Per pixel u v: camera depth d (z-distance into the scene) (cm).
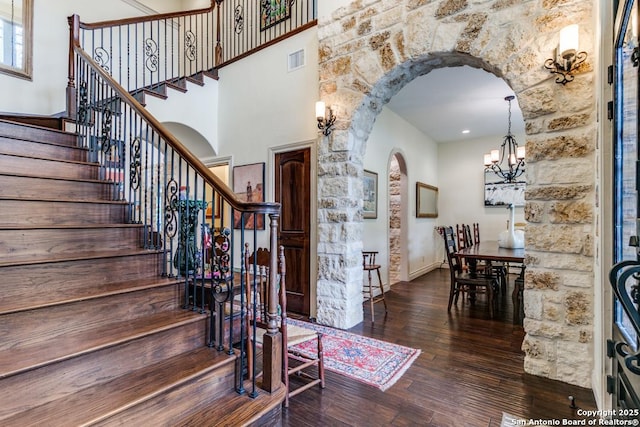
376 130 489
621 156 170
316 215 371
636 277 121
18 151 257
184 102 435
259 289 255
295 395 209
